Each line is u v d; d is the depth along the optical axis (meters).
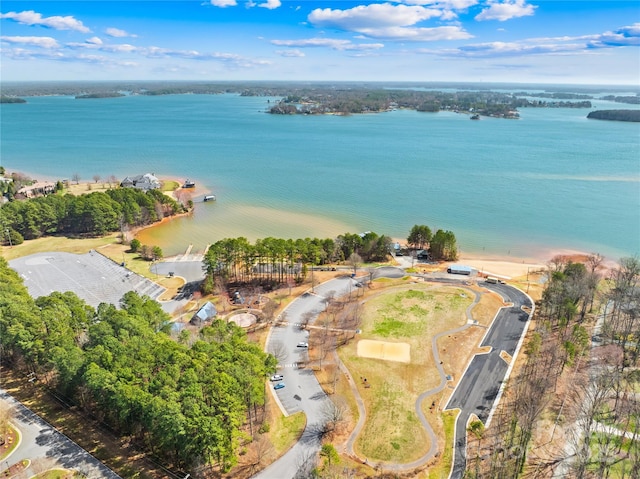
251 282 135.25
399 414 82.25
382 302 123.50
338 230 189.25
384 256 158.38
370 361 97.56
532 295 128.88
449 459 72.69
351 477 67.50
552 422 80.31
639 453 70.44
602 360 97.31
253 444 75.06
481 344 104.12
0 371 93.81
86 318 94.38
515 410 81.88
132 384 71.94
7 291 101.75
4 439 74.81
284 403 85.25
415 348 102.25
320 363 96.81
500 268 151.62
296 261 141.00
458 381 91.31
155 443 73.81
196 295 128.38
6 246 165.12
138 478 68.12
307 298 126.00
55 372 87.44
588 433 73.00
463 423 80.25
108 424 79.38
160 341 83.19
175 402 65.88
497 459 71.44
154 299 126.12
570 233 186.00
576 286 114.25
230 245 130.75
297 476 69.12
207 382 70.19
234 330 97.75
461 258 161.62
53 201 180.75
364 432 78.19
